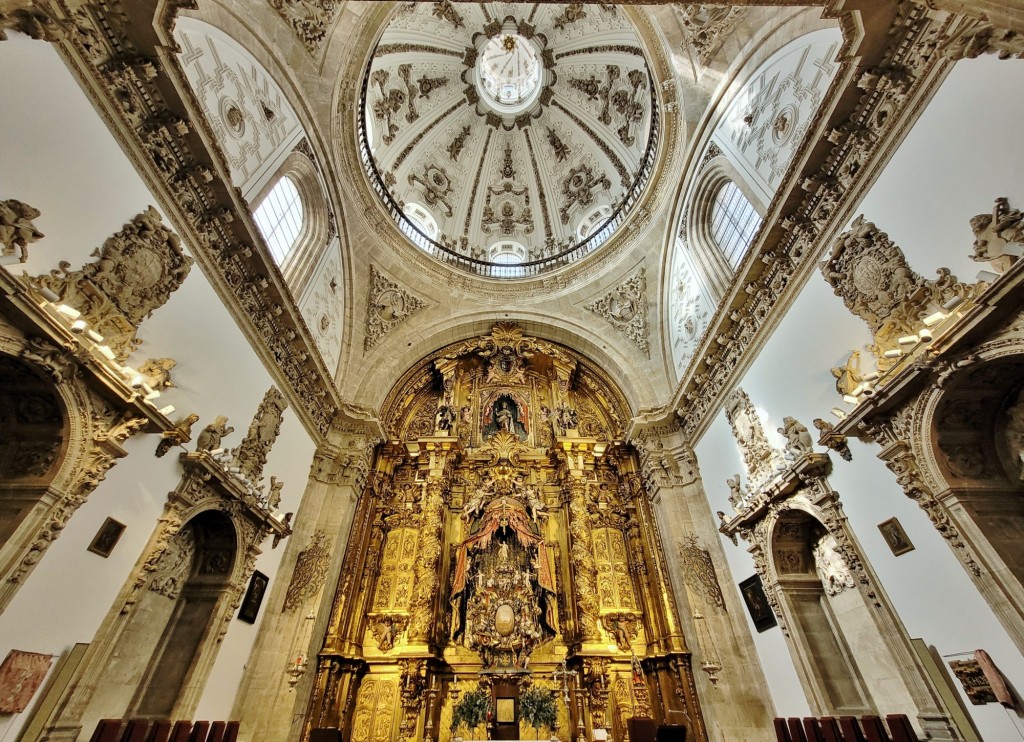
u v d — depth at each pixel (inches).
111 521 235.5
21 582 189.2
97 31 217.9
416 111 740.7
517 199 829.2
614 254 651.5
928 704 236.4
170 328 275.7
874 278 263.9
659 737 273.9
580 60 735.1
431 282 662.5
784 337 354.9
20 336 190.5
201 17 283.3
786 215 327.9
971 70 215.8
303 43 410.0
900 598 257.4
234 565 338.0
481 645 432.8
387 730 412.8
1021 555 207.9
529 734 385.4
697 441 510.6
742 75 399.5
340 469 508.1
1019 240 193.2
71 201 210.5
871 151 267.6
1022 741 193.3
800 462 321.1
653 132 590.2
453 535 548.7
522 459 613.9
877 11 229.0
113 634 235.1
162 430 258.4
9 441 214.1
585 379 667.4
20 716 191.5
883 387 245.8
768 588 368.8
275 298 372.8
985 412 239.5
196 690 294.0
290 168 422.9
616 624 479.2
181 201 278.1
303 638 406.9
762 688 382.9
